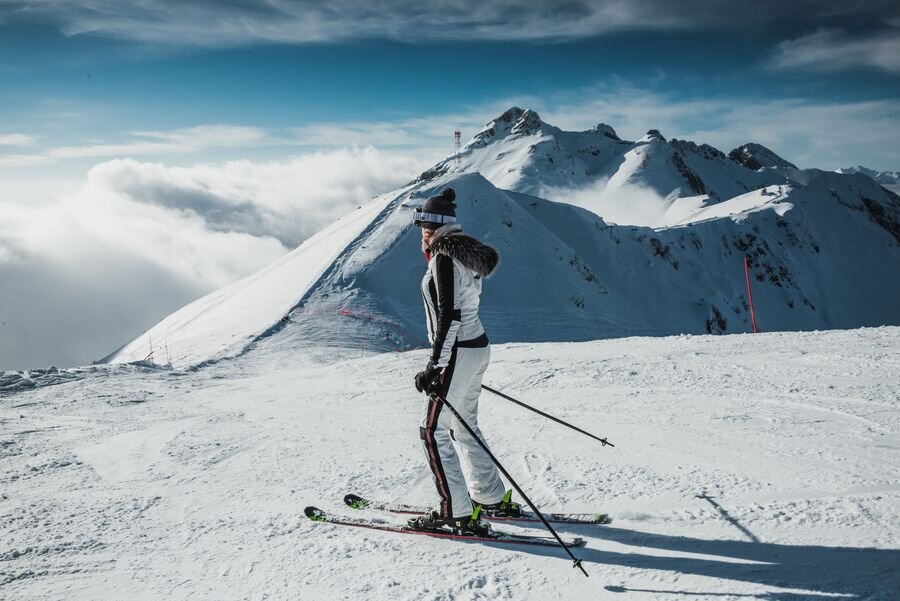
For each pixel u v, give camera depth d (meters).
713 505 3.18
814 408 5.07
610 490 3.57
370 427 6.09
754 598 2.22
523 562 2.73
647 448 4.38
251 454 5.08
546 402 6.43
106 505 3.82
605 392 6.66
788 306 111.44
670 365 7.68
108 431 6.45
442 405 3.14
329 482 4.16
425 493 3.88
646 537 2.88
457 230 3.20
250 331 34.09
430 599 2.39
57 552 3.04
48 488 4.27
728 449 4.17
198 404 8.44
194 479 4.38
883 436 4.12
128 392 10.08
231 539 3.16
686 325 72.44
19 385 10.98
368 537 3.13
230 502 3.81
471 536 3.04
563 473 3.98
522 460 4.35
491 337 42.59
